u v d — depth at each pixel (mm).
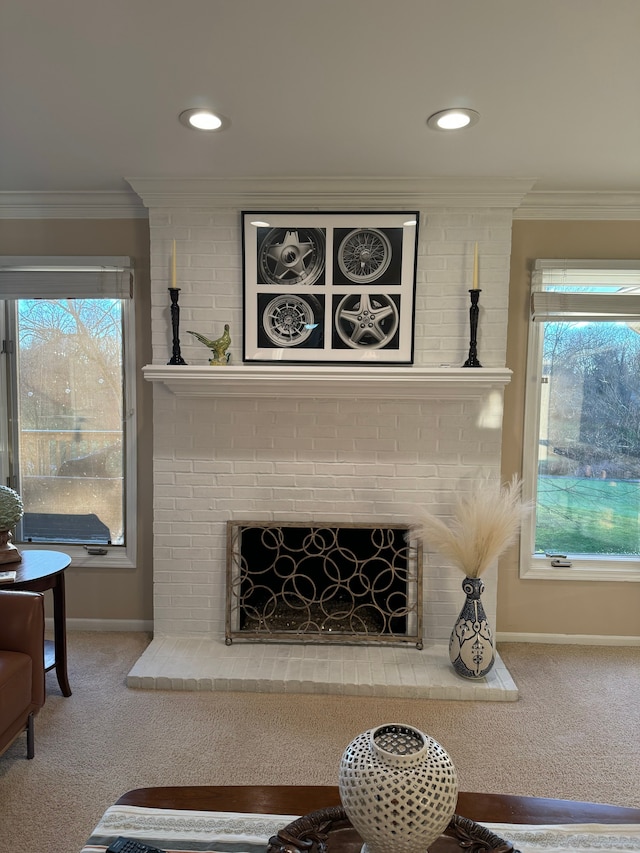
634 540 3096
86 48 1576
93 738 2217
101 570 3162
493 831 1321
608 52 1575
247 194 2705
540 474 3088
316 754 2133
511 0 1356
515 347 2951
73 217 2971
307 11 1404
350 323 2768
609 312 2871
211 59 1630
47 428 3158
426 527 2611
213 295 2801
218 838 1282
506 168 2479
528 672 2770
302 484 2873
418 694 2525
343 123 2043
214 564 2922
